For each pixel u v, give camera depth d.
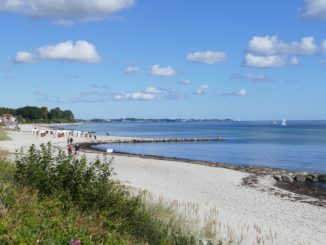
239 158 65.00
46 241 6.75
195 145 96.12
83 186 10.26
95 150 70.88
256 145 96.06
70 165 10.78
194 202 21.78
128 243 8.34
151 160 50.00
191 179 34.03
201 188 29.22
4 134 91.81
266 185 33.12
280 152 76.56
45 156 11.05
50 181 10.22
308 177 39.69
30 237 6.65
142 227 10.41
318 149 83.62
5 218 7.02
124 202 10.81
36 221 7.46
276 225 18.50
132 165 42.62
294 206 23.92
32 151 11.34
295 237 16.61
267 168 47.09
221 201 24.06
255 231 16.69
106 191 10.34
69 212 8.73
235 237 15.06
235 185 31.92
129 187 22.41
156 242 10.09
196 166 44.94
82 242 7.22
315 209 23.28
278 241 15.64
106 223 9.04
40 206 8.43
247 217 19.64
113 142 99.00
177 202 19.56
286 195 28.03
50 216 8.28
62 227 7.52
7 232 6.59
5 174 11.97
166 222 13.17
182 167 43.06
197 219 16.06
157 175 35.03
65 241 6.99
